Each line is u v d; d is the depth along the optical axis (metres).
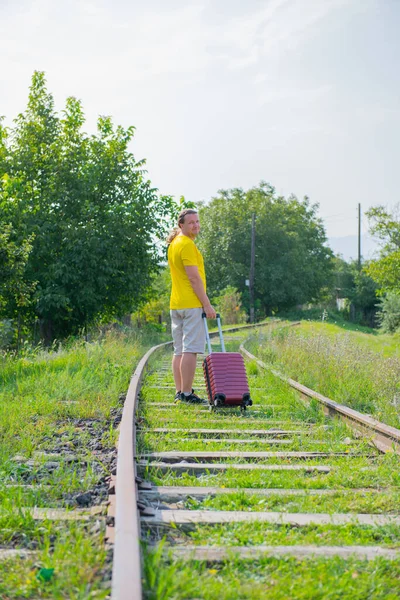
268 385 9.64
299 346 12.12
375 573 2.78
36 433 5.59
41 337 22.69
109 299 22.69
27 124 23.00
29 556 2.92
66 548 2.89
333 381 8.63
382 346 23.25
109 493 3.86
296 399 7.95
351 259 84.69
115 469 4.39
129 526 2.81
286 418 7.02
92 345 13.23
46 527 3.28
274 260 63.62
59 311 21.91
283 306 66.19
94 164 22.41
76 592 2.49
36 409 6.68
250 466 4.80
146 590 2.48
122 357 12.38
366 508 3.83
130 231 21.45
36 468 4.54
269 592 2.58
